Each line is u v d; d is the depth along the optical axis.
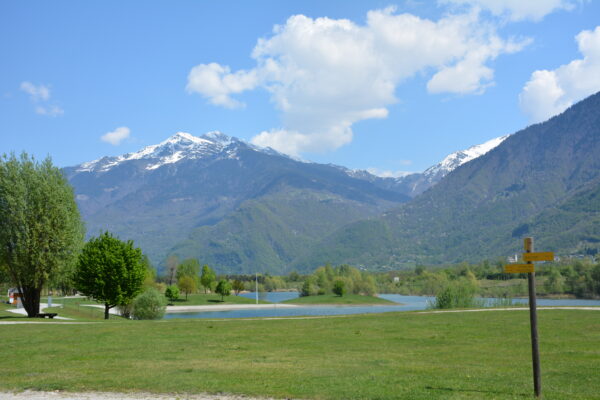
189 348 27.14
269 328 37.19
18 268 54.47
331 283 198.88
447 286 67.19
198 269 196.25
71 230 57.25
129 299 65.31
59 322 46.16
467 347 26.61
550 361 22.00
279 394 16.39
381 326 37.16
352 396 15.92
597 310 45.97
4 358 24.14
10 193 54.12
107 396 16.69
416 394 15.95
